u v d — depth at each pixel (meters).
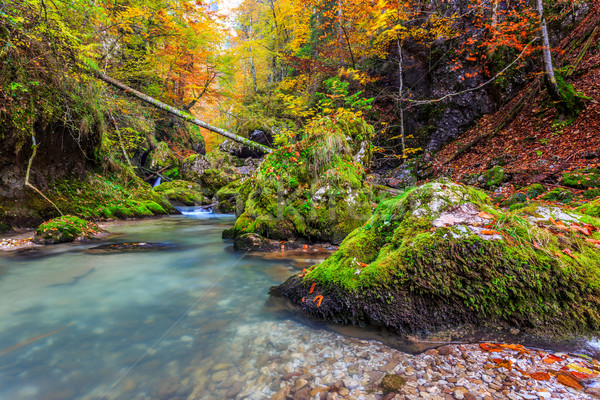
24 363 1.64
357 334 1.86
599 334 1.53
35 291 2.87
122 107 9.14
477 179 7.69
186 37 12.64
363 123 6.64
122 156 11.43
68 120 6.95
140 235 6.37
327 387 1.32
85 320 2.21
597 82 7.92
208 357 1.66
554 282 1.69
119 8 9.90
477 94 11.49
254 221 5.52
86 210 7.68
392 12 9.77
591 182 5.13
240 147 17.61
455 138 11.80
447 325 1.77
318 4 13.73
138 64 11.48
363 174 6.14
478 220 2.04
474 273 1.79
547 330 1.60
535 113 8.93
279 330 1.97
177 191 13.90
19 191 6.21
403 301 1.87
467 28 11.76
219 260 4.11
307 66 16.67
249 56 19.64
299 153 5.59
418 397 1.20
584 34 9.19
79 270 3.62
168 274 3.45
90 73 7.36
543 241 1.84
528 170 6.75
